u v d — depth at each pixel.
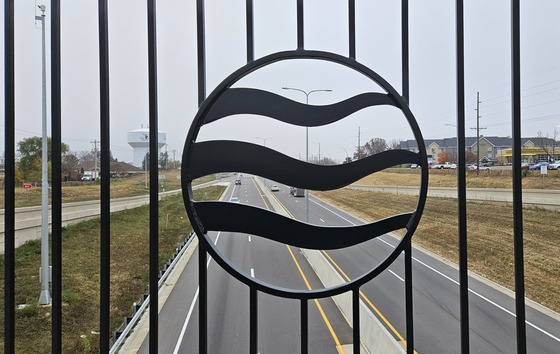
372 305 6.86
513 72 1.41
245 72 1.37
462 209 1.38
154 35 1.36
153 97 1.34
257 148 1.40
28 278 6.95
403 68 1.42
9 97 1.31
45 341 5.41
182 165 1.37
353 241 1.41
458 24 1.41
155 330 1.29
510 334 5.40
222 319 7.11
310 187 1.40
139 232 8.68
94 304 6.52
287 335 6.55
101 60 1.33
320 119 1.40
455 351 5.27
